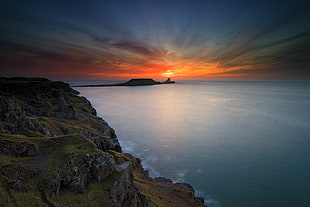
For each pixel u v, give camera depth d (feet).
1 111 138.21
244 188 197.98
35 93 262.06
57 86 422.00
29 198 57.72
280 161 267.59
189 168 244.22
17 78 395.14
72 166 75.31
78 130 203.21
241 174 229.04
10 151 79.15
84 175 73.31
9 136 92.94
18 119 145.89
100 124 277.85
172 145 334.24
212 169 241.96
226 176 223.71
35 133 140.46
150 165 253.03
